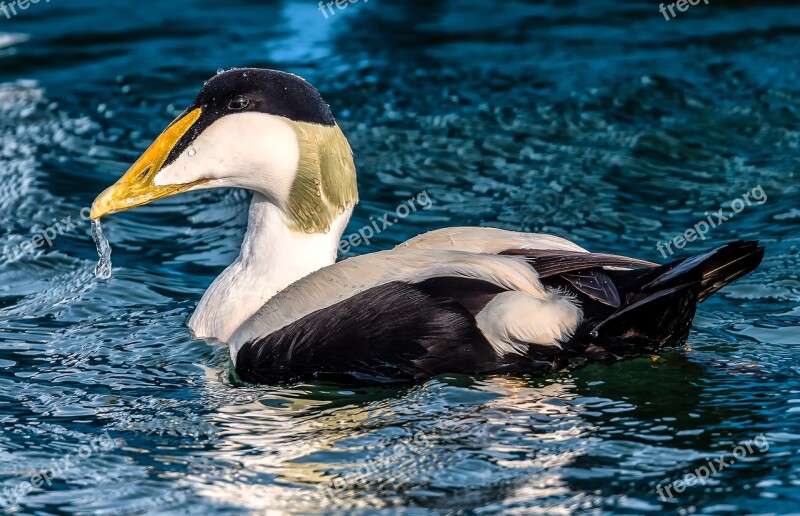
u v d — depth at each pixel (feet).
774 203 49.80
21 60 69.67
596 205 50.26
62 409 33.30
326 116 36.50
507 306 32.27
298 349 33.73
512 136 57.52
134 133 59.31
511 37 71.87
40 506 28.12
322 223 36.86
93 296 42.42
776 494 27.30
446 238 35.47
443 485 28.25
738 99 61.00
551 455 29.43
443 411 31.60
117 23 76.28
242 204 52.90
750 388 32.68
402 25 74.79
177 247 48.06
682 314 32.53
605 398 32.07
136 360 36.58
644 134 57.31
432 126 58.85
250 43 72.28
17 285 43.86
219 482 28.89
